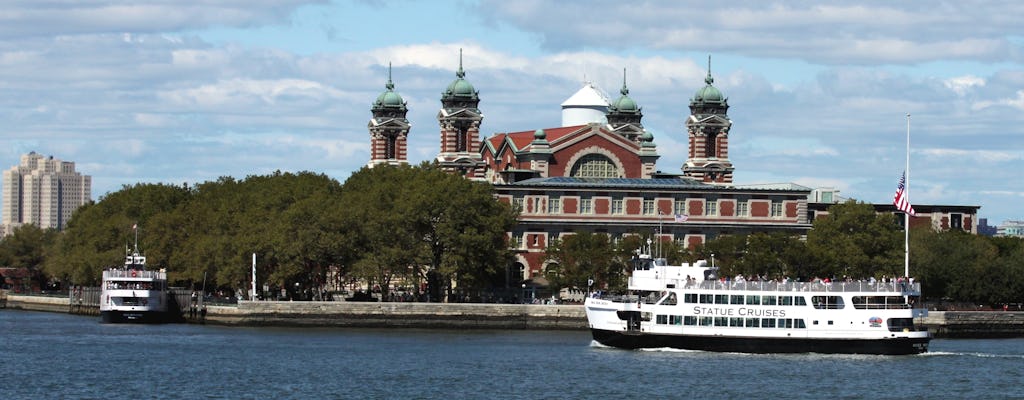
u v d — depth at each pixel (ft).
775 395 530.68
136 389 543.80
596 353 638.53
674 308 636.89
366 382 558.97
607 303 652.07
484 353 646.33
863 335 623.36
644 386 547.08
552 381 558.97
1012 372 591.37
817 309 623.36
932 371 590.55
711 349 633.20
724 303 631.15
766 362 605.31
